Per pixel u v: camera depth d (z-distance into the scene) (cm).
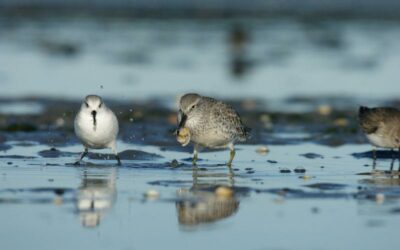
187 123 1423
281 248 933
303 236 977
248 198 1162
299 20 4706
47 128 1836
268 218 1055
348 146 1691
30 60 3070
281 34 4094
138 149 1599
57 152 1542
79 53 3312
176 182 1278
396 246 939
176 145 1661
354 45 3678
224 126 1437
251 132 1680
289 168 1427
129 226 1016
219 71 2909
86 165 1424
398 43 3747
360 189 1227
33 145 1625
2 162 1439
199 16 4809
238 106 2228
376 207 1110
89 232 988
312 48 3578
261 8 5175
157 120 1981
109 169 1393
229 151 1612
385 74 2892
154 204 1123
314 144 1705
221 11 5016
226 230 1002
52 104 2209
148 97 2353
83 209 1090
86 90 2478
